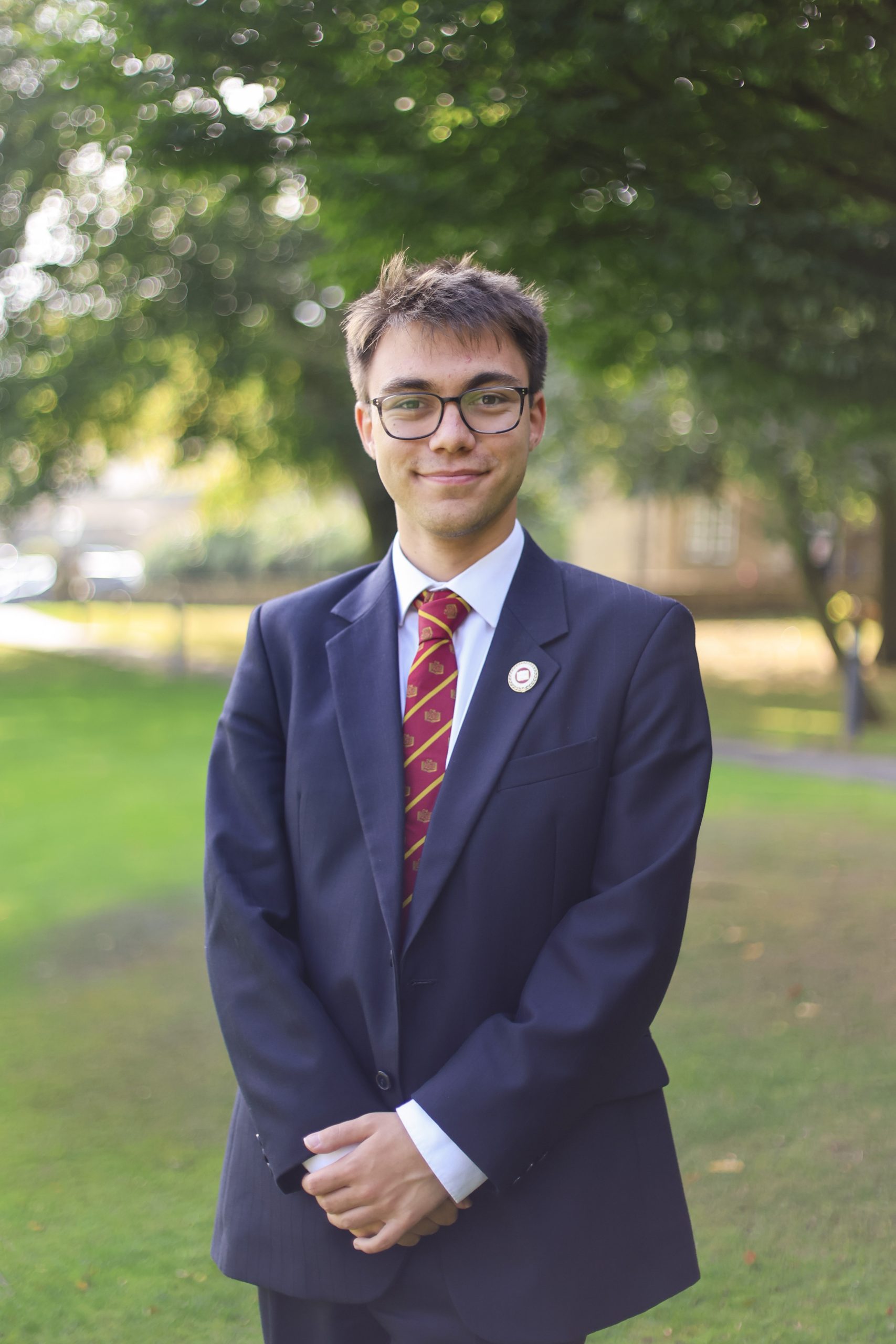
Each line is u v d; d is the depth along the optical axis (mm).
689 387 8055
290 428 15312
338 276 5785
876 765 10000
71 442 15547
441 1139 1452
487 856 1559
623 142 4609
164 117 4672
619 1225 1553
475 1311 1515
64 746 11422
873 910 5590
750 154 4598
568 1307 1513
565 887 1573
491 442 1612
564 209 5051
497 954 1561
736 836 7258
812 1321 2572
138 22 4371
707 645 24234
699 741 1603
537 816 1564
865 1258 2807
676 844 1551
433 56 4340
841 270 4859
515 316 1635
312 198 5473
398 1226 1447
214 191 8648
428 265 1703
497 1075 1466
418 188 4934
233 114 4691
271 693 1760
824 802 8328
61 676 17938
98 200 12383
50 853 7270
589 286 5871
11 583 36219
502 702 1602
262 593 35125
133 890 6438
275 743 1754
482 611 1665
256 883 1669
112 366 14055
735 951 5105
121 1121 3719
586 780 1573
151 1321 2664
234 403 15766
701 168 4852
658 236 5027
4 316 13516
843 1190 3121
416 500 1638
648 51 4105
